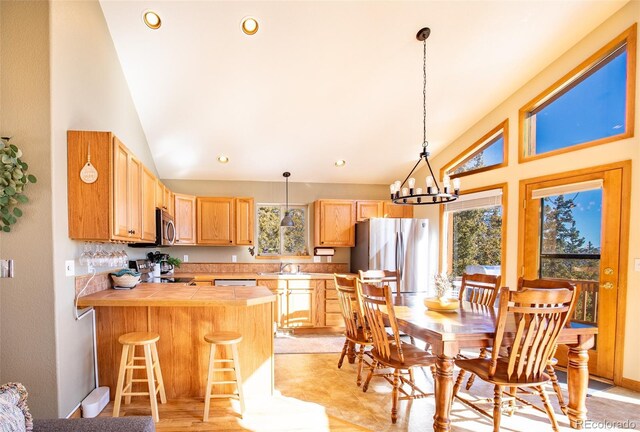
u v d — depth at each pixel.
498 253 4.16
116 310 2.72
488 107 4.12
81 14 2.45
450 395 2.10
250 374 2.82
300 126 4.22
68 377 2.26
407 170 5.45
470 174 4.52
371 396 2.79
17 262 2.08
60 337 2.16
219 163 4.95
